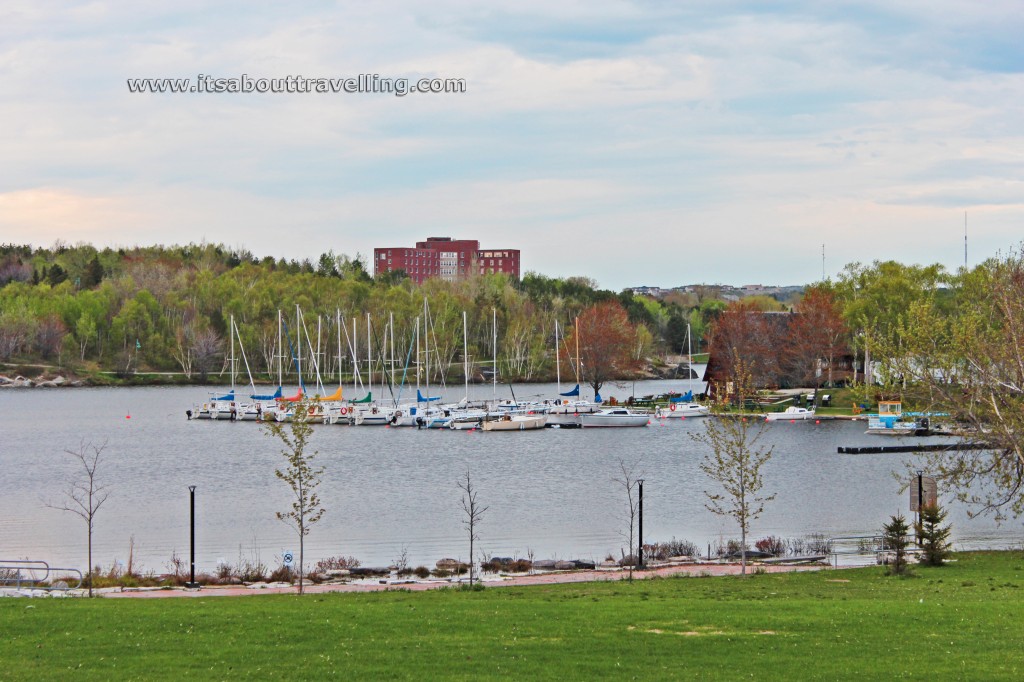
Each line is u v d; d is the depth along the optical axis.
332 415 144.62
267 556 60.34
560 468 101.19
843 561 56.16
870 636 33.38
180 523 71.81
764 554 58.22
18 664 30.91
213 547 63.25
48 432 140.38
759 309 176.00
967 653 31.12
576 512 75.81
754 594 43.22
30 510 77.94
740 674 29.30
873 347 58.72
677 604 39.81
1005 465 54.88
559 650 32.09
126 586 49.88
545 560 56.75
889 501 80.56
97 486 91.00
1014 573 48.16
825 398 155.75
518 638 33.75
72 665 30.86
